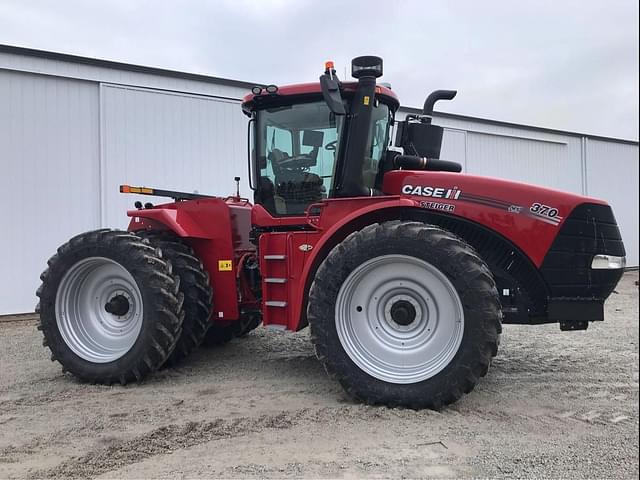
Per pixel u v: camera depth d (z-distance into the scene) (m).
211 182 9.93
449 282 3.44
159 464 2.73
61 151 8.70
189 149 9.73
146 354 4.17
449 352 3.46
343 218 3.94
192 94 9.73
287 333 6.42
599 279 3.66
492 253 3.94
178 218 4.72
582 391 3.91
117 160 9.09
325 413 3.44
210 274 4.77
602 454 2.80
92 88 8.93
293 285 4.14
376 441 2.97
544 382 4.15
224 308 4.74
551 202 3.71
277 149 4.55
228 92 10.09
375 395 3.53
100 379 4.26
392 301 3.71
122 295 4.49
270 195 4.59
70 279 4.48
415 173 4.05
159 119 9.45
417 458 2.75
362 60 4.03
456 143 13.48
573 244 3.66
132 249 4.28
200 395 3.92
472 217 3.82
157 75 9.44
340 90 4.18
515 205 3.76
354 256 3.64
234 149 10.15
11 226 8.36
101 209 8.96
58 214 8.68
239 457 2.79
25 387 4.22
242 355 5.25
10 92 8.33
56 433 3.18
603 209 3.73
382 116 4.48
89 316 4.55
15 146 8.38
